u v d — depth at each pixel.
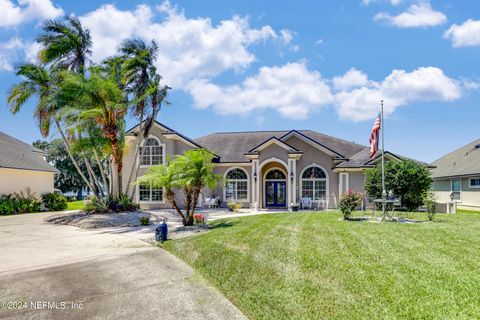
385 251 9.09
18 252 10.37
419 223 14.61
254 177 26.14
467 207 28.28
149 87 21.88
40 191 30.25
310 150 26.97
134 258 9.50
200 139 33.31
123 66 21.48
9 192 26.61
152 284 7.16
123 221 17.47
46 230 15.59
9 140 31.14
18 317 5.45
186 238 12.15
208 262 8.75
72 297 6.37
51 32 20.77
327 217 17.62
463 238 10.85
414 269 7.39
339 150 28.97
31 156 31.23
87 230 15.54
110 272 8.05
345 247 9.62
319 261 8.17
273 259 8.52
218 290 6.80
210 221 17.16
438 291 6.09
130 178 22.69
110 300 6.23
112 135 20.30
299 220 16.25
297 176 27.05
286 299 6.02
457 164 31.33
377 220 15.92
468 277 6.84
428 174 19.34
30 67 20.28
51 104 19.47
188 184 15.18
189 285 7.10
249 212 23.31
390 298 5.83
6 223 18.64
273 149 25.92
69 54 21.53
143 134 26.08
